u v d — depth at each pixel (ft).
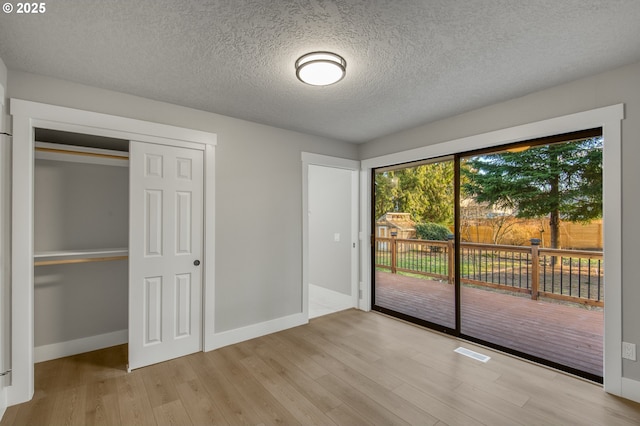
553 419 6.23
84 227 9.66
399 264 13.58
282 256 11.45
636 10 4.98
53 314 9.09
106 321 9.93
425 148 11.09
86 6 4.87
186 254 9.30
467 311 12.14
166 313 8.93
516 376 7.98
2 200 6.49
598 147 8.90
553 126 7.99
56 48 6.11
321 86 7.94
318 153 12.61
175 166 9.13
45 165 9.09
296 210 11.89
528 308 11.12
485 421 6.17
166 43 5.98
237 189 10.34
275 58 6.57
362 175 13.92
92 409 6.57
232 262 10.19
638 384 6.76
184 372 8.21
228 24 5.40
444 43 5.98
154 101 8.79
